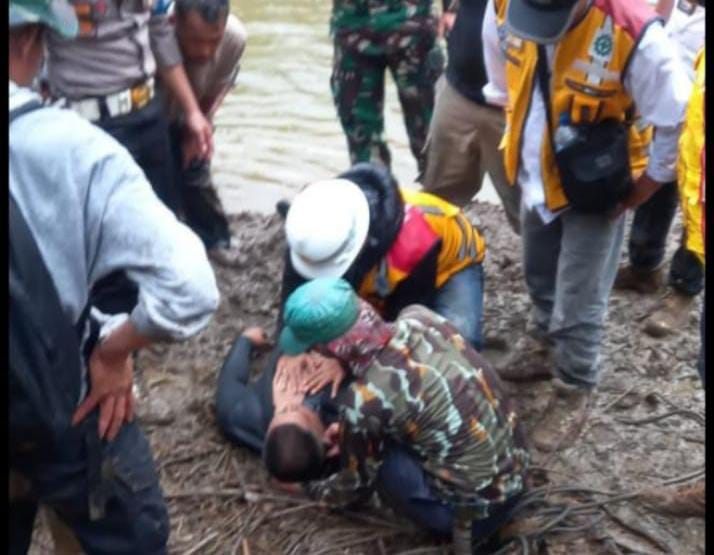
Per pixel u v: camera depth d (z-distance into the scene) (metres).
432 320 3.16
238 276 4.71
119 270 2.17
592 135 3.31
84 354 2.30
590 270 3.57
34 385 2.13
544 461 3.66
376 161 4.93
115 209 2.12
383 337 3.04
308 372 3.39
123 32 3.69
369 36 4.70
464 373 3.07
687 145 2.93
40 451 2.28
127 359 2.33
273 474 3.43
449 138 4.21
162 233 2.14
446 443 3.05
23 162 2.06
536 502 3.46
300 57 7.22
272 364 3.74
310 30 7.66
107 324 2.26
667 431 3.80
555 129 3.32
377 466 3.19
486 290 4.62
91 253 2.15
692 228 2.96
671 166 3.27
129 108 3.76
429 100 4.84
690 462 3.66
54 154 2.07
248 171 5.86
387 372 3.03
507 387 3.99
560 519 3.40
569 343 3.75
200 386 3.99
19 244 2.05
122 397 2.36
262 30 7.64
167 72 4.08
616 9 3.14
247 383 3.85
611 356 4.18
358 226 3.40
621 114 3.32
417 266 3.52
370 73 4.79
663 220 4.35
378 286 3.53
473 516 3.12
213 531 3.39
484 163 4.21
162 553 2.58
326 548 3.32
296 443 3.35
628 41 3.13
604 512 3.44
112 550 2.49
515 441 3.15
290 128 6.33
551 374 4.02
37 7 2.09
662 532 3.38
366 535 3.36
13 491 2.39
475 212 5.35
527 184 3.46
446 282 3.69
